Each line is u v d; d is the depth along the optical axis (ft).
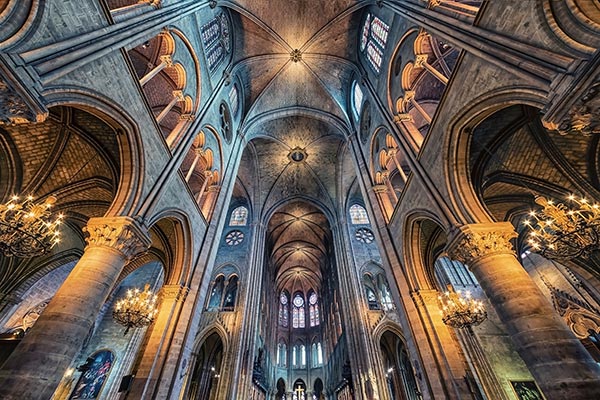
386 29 44.68
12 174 29.89
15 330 50.42
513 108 26.63
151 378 27.07
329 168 86.07
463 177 26.35
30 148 29.25
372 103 47.75
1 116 14.64
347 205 86.48
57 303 17.97
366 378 52.11
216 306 67.97
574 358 15.62
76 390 48.57
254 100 64.69
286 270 128.67
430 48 40.45
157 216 28.27
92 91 19.86
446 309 29.78
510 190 35.68
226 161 52.03
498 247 21.70
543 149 29.71
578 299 48.49
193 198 37.47
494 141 28.48
